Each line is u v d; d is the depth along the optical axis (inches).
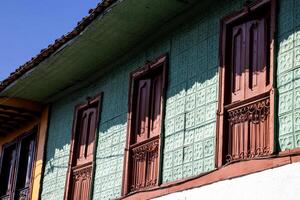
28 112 550.9
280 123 288.0
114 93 448.1
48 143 528.7
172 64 386.0
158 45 408.2
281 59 298.5
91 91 483.5
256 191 285.6
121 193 399.5
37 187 519.8
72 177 474.0
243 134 313.3
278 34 304.5
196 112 350.3
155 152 379.9
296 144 276.2
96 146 450.0
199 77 356.5
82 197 451.5
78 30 410.3
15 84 509.0
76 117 492.1
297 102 281.9
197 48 366.0
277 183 275.3
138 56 429.7
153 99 403.9
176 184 345.7
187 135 352.2
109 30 406.0
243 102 317.1
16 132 604.7
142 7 374.3
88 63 460.1
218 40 348.8
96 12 387.2
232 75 335.6
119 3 369.4
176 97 372.5
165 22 392.5
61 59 454.0
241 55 333.4
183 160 348.8
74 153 480.4
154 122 394.9
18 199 564.1
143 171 387.9
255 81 318.3
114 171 418.6
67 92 517.3
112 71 460.1
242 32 337.4
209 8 365.4
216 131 327.9
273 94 295.0
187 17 382.0
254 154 302.2
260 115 305.3
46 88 516.1
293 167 270.1
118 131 428.5
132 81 427.2
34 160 539.2
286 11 303.4
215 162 321.1
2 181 612.4
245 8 332.2
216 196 311.1
